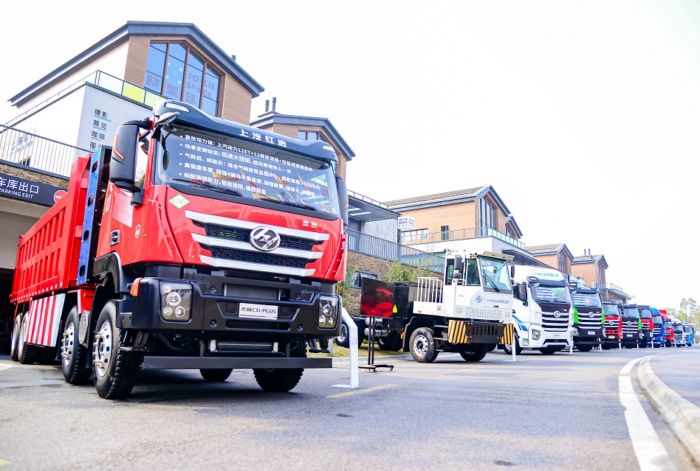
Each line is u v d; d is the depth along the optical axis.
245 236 5.43
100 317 6.09
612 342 27.20
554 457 3.54
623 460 3.51
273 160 6.09
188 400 5.79
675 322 44.75
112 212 6.14
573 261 65.94
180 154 5.44
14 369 9.14
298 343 6.44
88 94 20.22
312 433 4.09
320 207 6.15
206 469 3.05
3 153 15.91
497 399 6.28
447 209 43.84
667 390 6.67
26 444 3.55
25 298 10.30
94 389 6.56
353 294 22.44
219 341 5.39
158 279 5.02
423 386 7.60
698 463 3.45
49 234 8.75
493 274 14.73
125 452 3.41
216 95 28.12
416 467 3.20
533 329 18.95
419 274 24.03
